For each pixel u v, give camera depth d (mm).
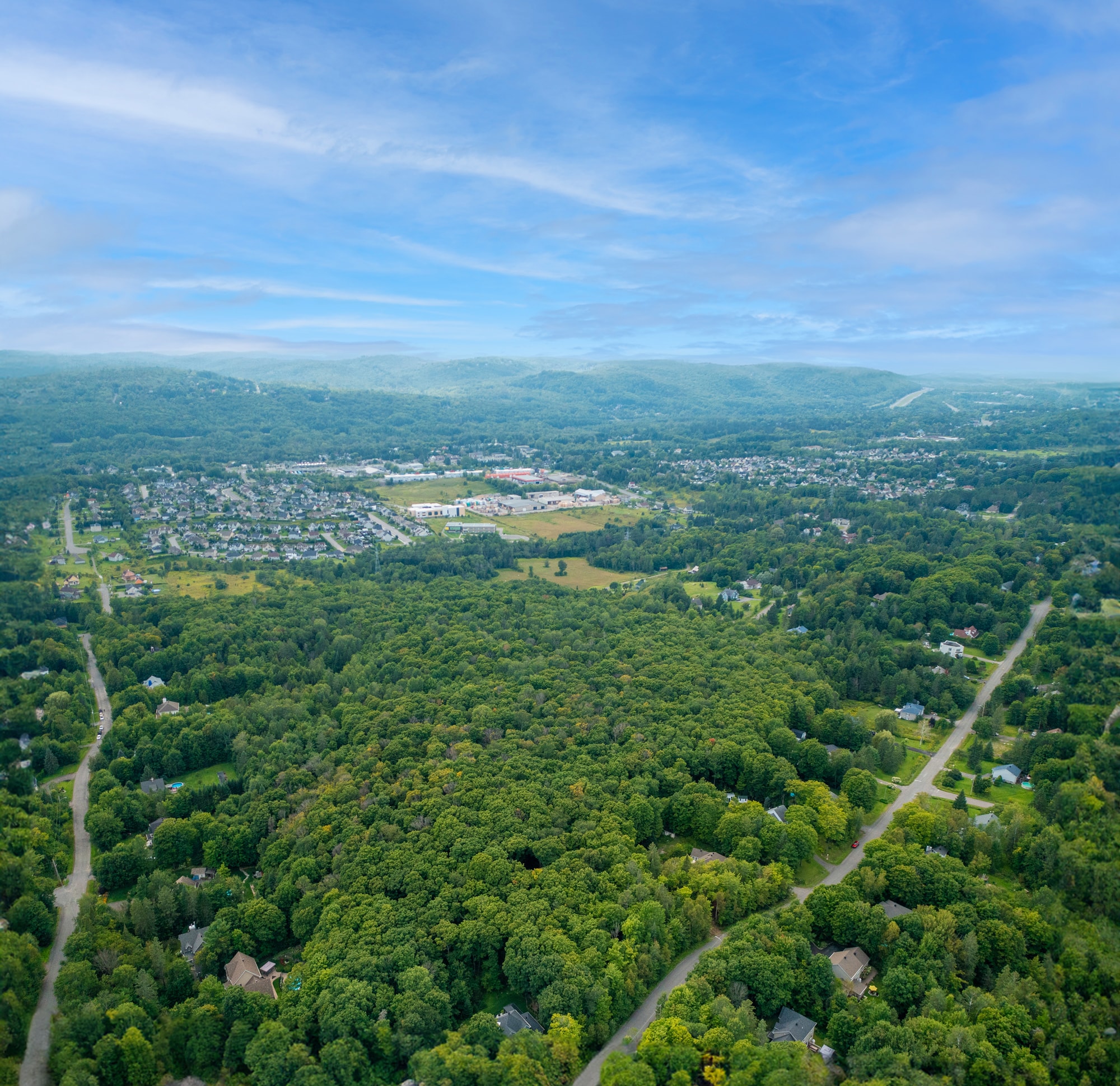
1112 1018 158875
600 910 180375
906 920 181250
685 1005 158625
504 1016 163750
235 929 189625
